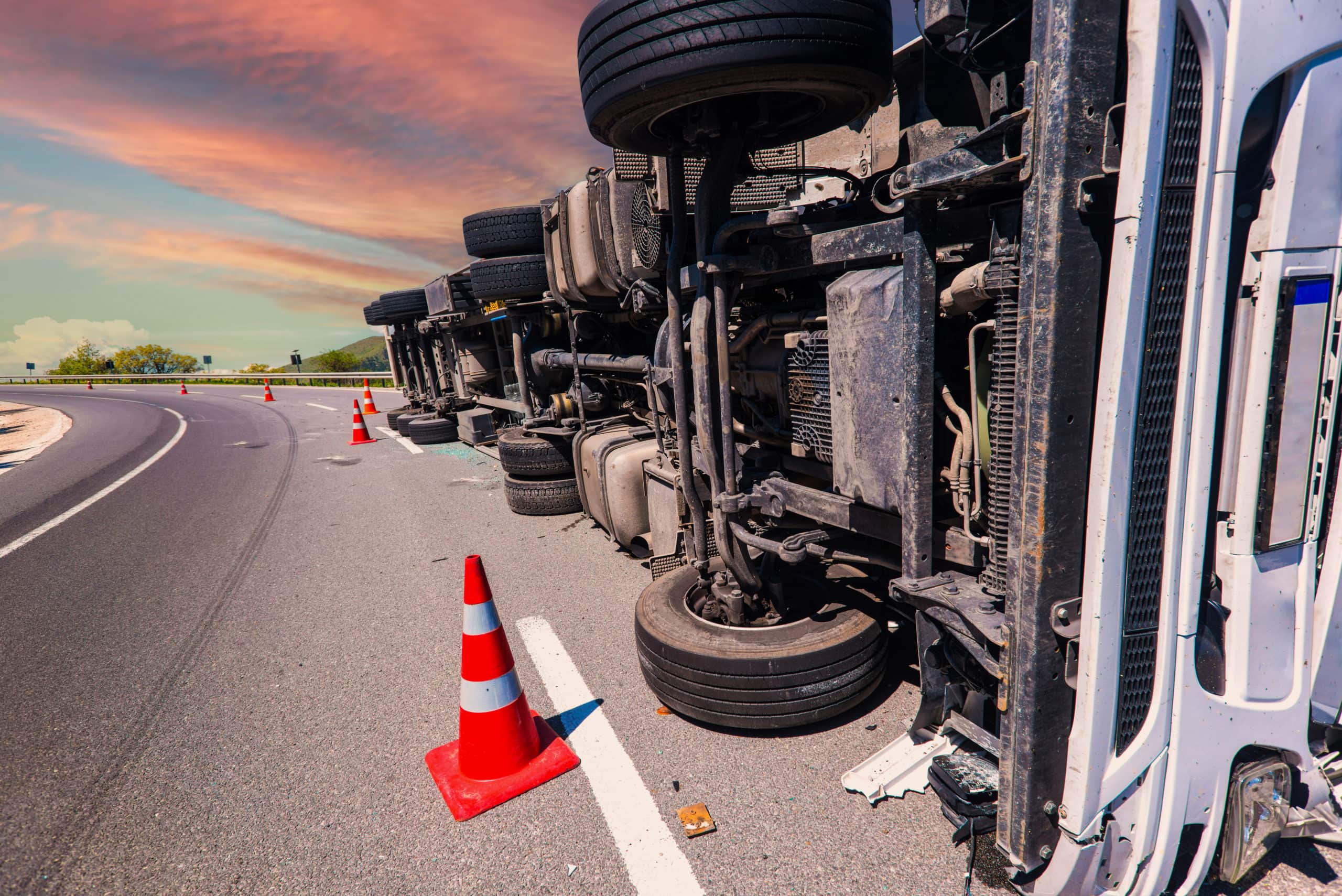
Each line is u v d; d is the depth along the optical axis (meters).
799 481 3.06
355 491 7.86
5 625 4.45
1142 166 1.27
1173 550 1.49
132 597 4.84
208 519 7.04
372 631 3.93
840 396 2.25
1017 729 1.57
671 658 2.62
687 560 3.57
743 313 3.17
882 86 2.19
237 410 21.12
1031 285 1.39
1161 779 1.58
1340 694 1.88
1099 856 1.57
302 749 2.78
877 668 2.62
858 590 3.38
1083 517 1.49
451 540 5.62
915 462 1.91
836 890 1.87
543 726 2.73
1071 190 1.32
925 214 1.79
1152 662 1.54
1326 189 1.45
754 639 2.57
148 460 11.60
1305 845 1.92
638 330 5.36
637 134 2.46
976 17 1.65
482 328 9.25
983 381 1.91
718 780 2.37
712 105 2.31
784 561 2.77
